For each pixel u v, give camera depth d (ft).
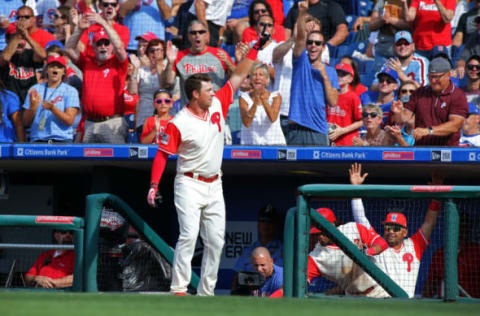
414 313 43.47
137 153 94.84
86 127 107.04
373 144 104.12
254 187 110.22
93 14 106.63
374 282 74.43
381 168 97.25
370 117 103.50
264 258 80.89
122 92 107.24
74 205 115.34
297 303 50.44
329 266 75.77
